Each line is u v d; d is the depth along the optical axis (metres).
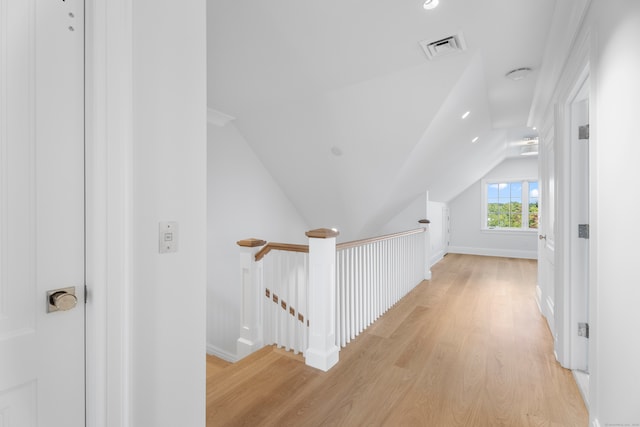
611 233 1.28
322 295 2.18
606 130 1.32
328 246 2.20
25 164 0.82
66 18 0.88
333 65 2.35
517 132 4.97
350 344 2.59
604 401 1.33
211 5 1.79
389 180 3.58
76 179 0.91
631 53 1.11
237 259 4.35
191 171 1.18
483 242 7.49
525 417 1.67
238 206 4.23
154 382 1.07
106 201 0.93
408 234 4.12
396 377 2.06
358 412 1.71
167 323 1.11
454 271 5.59
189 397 1.19
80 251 0.92
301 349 2.57
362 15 1.86
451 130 3.46
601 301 1.36
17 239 0.81
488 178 7.39
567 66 2.06
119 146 0.95
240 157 4.09
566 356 2.17
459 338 2.71
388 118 2.84
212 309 4.61
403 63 2.31
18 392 0.81
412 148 3.09
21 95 0.81
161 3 1.09
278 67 2.40
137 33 1.01
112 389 0.95
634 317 1.11
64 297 0.86
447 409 1.73
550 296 2.91
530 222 7.01
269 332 2.69
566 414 1.69
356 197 4.01
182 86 1.15
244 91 2.76
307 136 3.32
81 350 0.93
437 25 1.94
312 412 1.71
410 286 4.33
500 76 2.71
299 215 4.86
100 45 0.91
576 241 2.13
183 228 1.16
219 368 2.80
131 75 0.99
